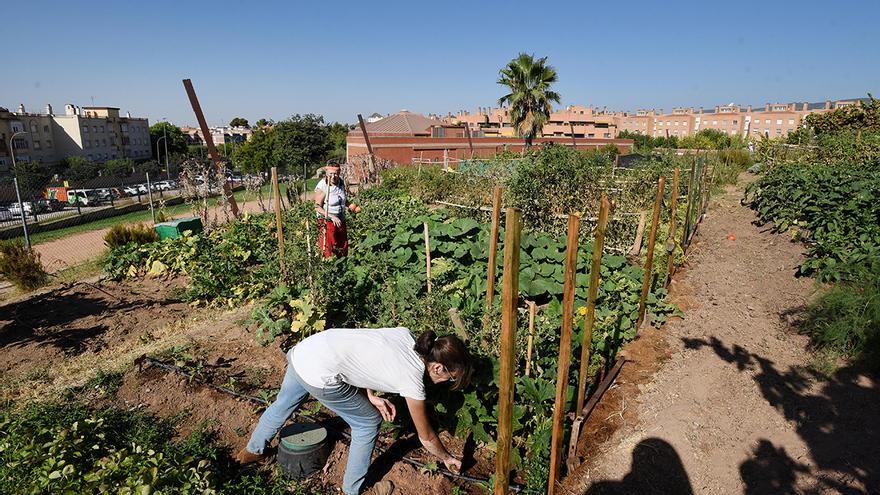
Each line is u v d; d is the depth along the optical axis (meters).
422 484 3.34
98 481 3.05
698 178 10.20
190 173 10.16
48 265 10.65
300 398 3.14
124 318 6.07
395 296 4.85
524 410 3.67
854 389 4.30
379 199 12.49
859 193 8.41
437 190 13.96
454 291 5.73
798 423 3.94
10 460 3.26
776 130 77.44
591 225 8.56
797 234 8.80
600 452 3.65
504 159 14.59
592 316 3.26
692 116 84.12
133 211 23.83
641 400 4.26
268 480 3.36
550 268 6.15
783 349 5.07
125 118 70.38
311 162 48.97
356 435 3.09
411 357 2.86
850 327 4.79
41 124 56.69
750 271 7.57
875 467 3.44
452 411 3.67
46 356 5.10
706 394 4.34
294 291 5.31
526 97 32.53
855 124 18.20
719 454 3.66
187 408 4.07
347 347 2.86
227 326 5.65
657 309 5.82
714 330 5.55
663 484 3.39
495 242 4.04
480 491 3.29
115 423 3.83
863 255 6.19
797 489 3.33
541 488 3.28
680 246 8.12
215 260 7.11
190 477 3.15
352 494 3.17
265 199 19.62
